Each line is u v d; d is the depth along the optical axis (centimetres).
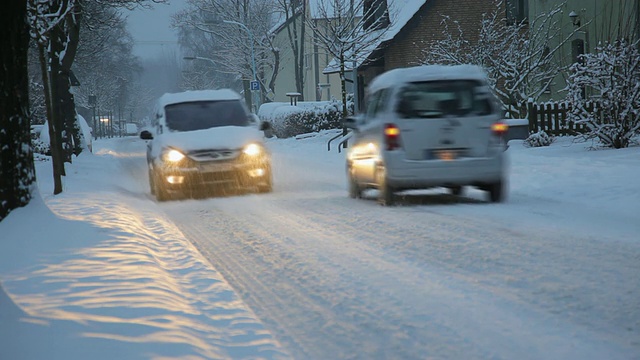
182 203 2583
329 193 2714
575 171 2783
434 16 7288
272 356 858
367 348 917
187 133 2745
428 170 2164
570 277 1224
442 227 1784
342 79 5878
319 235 1762
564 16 5300
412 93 2188
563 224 1755
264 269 1409
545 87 5069
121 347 835
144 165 4725
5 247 1457
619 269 1267
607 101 3553
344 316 1061
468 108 2184
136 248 1466
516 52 5081
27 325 907
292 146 6275
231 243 1720
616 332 936
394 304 1111
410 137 2172
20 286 1134
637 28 4284
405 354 888
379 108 2292
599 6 4806
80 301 1040
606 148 3619
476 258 1404
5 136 1752
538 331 952
